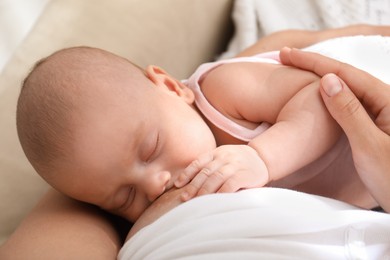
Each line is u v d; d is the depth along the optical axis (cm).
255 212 68
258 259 64
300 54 86
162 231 72
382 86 79
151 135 81
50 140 80
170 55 125
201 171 75
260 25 134
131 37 120
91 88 81
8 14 130
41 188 105
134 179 80
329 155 84
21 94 84
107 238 79
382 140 73
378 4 126
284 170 79
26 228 79
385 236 69
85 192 81
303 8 132
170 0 126
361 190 90
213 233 67
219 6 136
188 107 89
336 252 66
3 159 104
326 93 77
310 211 68
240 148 78
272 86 87
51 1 125
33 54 115
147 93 84
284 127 80
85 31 119
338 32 115
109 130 79
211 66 98
